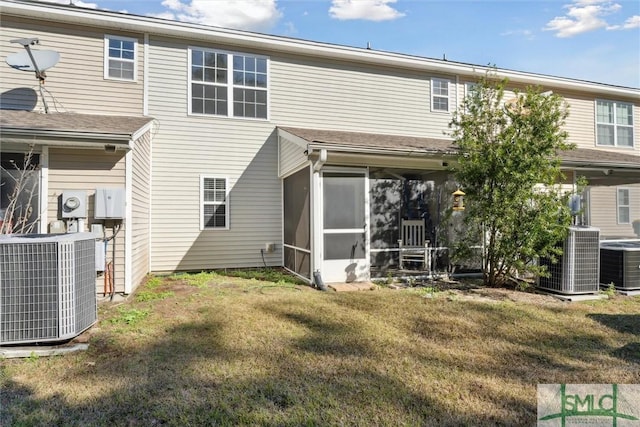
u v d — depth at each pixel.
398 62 10.09
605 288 6.74
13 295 3.50
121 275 5.96
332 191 7.13
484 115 6.68
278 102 9.34
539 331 4.29
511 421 2.43
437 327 4.39
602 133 12.48
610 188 9.99
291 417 2.43
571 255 6.12
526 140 6.12
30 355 3.44
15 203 5.81
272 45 9.05
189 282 7.11
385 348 3.70
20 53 6.98
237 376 3.03
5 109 7.30
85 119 6.77
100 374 3.05
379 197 8.44
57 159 5.78
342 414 2.48
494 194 6.16
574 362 3.42
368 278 7.30
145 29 8.13
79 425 2.33
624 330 4.36
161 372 3.09
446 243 8.04
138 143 6.73
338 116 9.80
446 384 2.93
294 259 8.21
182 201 8.57
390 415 2.47
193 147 8.66
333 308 5.19
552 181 6.27
